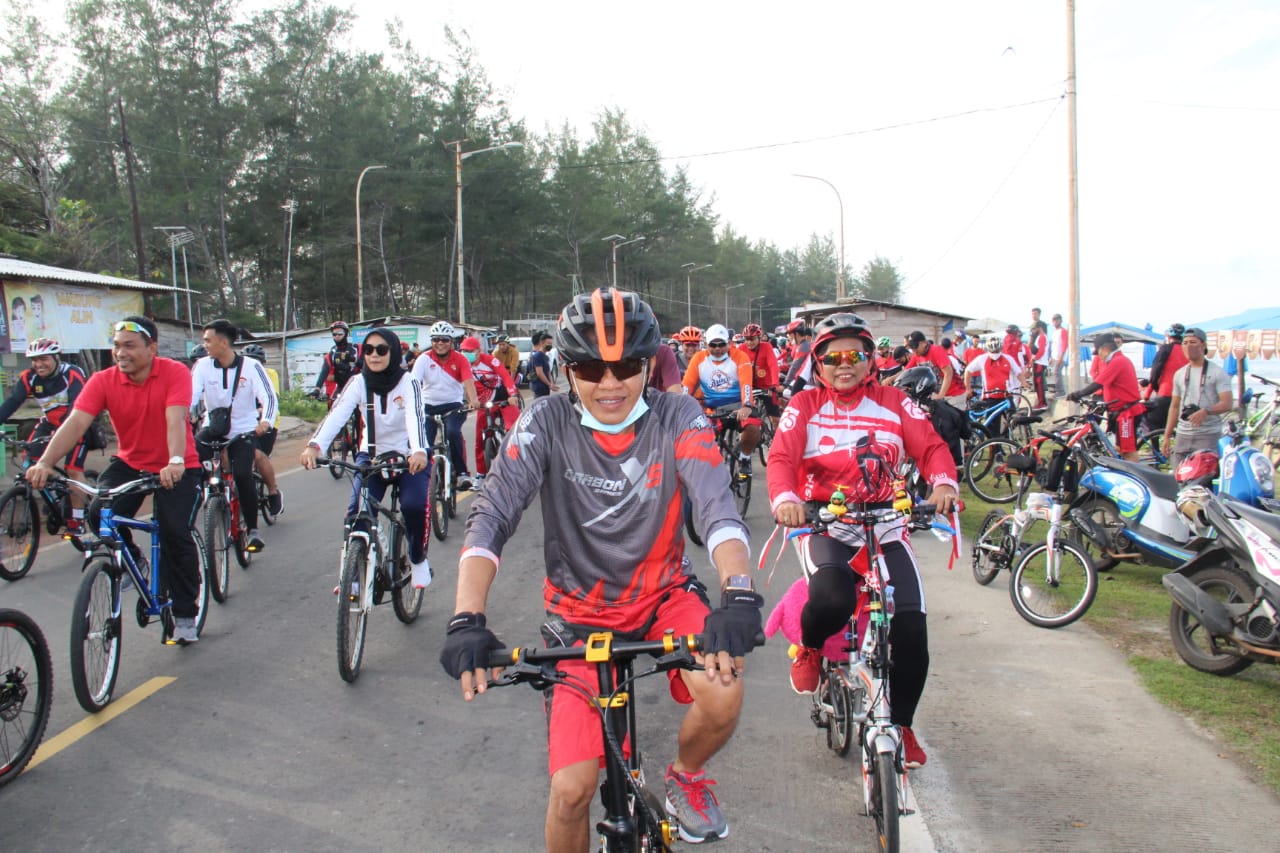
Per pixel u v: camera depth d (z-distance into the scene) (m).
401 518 5.59
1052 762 3.75
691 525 7.68
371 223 48.81
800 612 3.49
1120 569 6.81
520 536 8.27
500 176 51.28
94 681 4.41
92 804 3.53
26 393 8.02
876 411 3.56
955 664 4.89
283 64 46.03
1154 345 19.98
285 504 9.95
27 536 7.10
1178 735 3.98
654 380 7.19
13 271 14.14
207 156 45.12
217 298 46.62
